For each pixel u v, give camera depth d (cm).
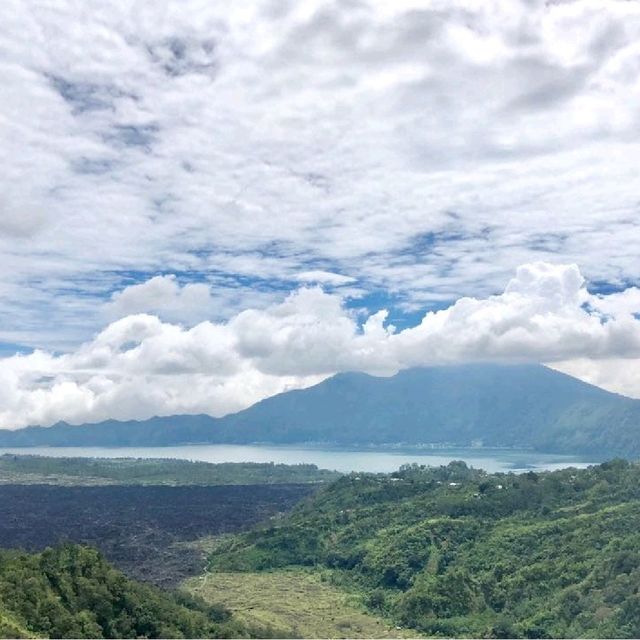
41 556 17388
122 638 16050
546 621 19112
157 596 18162
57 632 15025
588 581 19925
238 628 18575
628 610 18012
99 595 16588
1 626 14088
